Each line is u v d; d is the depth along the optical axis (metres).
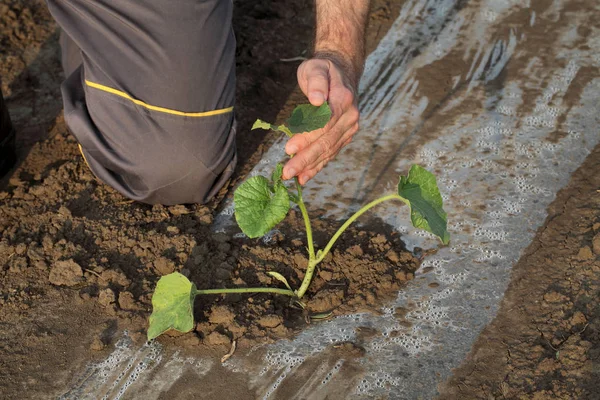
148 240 1.83
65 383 1.69
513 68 2.14
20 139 2.01
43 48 2.21
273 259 1.81
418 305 1.77
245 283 1.78
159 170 1.82
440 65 2.15
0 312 1.76
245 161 1.97
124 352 1.72
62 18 1.79
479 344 1.72
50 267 1.81
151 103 1.79
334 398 1.67
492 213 1.89
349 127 1.74
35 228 1.85
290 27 2.24
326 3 1.80
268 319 1.74
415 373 1.69
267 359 1.71
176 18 1.76
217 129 1.82
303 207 1.70
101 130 1.83
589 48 2.19
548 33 2.22
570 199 1.90
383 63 2.16
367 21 1.84
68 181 1.92
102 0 1.77
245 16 2.25
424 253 1.84
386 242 1.84
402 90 2.11
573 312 1.73
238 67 2.14
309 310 1.76
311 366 1.70
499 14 2.28
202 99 1.79
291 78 2.13
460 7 2.29
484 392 1.67
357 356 1.71
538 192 1.91
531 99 2.08
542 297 1.76
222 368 1.70
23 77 2.14
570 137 2.00
